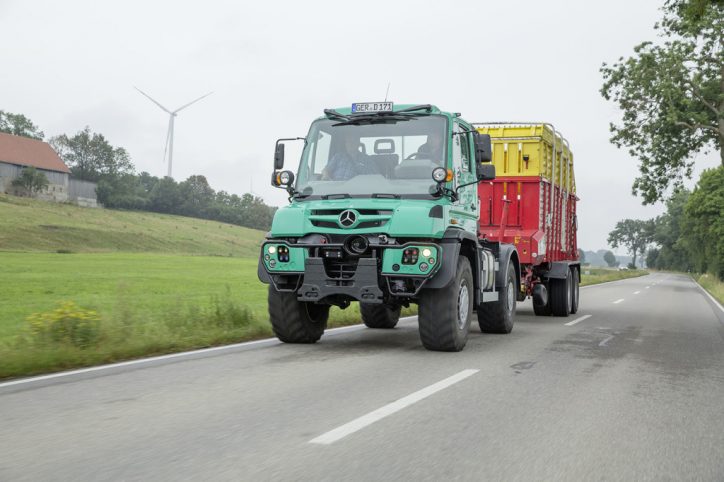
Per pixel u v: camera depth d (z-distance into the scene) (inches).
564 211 676.7
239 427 192.9
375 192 356.8
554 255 640.4
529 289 587.8
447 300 352.2
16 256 2544.3
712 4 548.7
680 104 1018.1
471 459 168.1
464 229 374.3
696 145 1059.3
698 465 168.4
